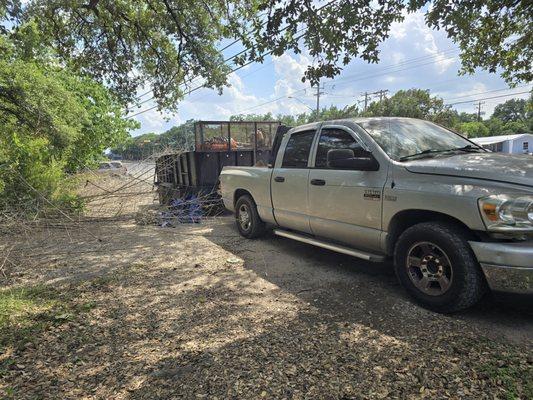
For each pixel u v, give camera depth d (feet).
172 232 25.45
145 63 49.06
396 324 11.04
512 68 29.19
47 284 15.71
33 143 29.73
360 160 13.60
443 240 11.16
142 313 12.56
